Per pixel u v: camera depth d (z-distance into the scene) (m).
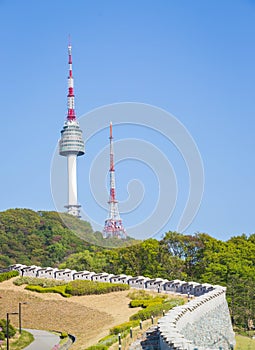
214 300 69.56
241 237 134.62
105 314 80.38
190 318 57.56
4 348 67.69
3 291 95.62
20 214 176.00
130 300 86.81
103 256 124.56
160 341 47.66
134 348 51.62
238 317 93.81
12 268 109.00
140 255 117.88
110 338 59.66
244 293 96.38
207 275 106.44
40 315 83.69
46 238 168.00
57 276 103.44
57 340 71.31
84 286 92.44
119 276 97.62
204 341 61.12
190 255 118.69
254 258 117.75
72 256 134.88
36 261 159.38
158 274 114.19
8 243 163.50
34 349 67.00
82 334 72.06
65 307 86.06
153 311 71.69
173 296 86.44
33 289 95.56
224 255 111.38
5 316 84.31
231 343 72.88
